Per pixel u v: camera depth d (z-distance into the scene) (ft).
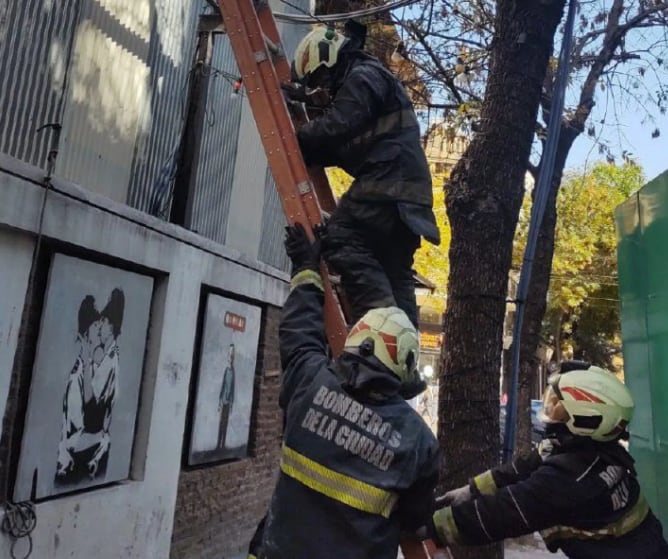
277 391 29.01
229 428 25.00
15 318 15.02
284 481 7.54
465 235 14.64
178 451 21.47
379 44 30.68
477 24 30.68
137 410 20.03
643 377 14.69
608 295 87.40
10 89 15.02
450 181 15.19
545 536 9.75
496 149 14.74
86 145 17.66
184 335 21.61
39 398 15.74
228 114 24.93
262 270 26.71
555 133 17.46
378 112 10.09
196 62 22.98
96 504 17.71
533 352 32.37
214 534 24.21
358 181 10.16
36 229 15.21
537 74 15.07
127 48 19.17
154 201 20.70
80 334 17.11
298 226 9.30
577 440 9.42
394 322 7.72
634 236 15.19
